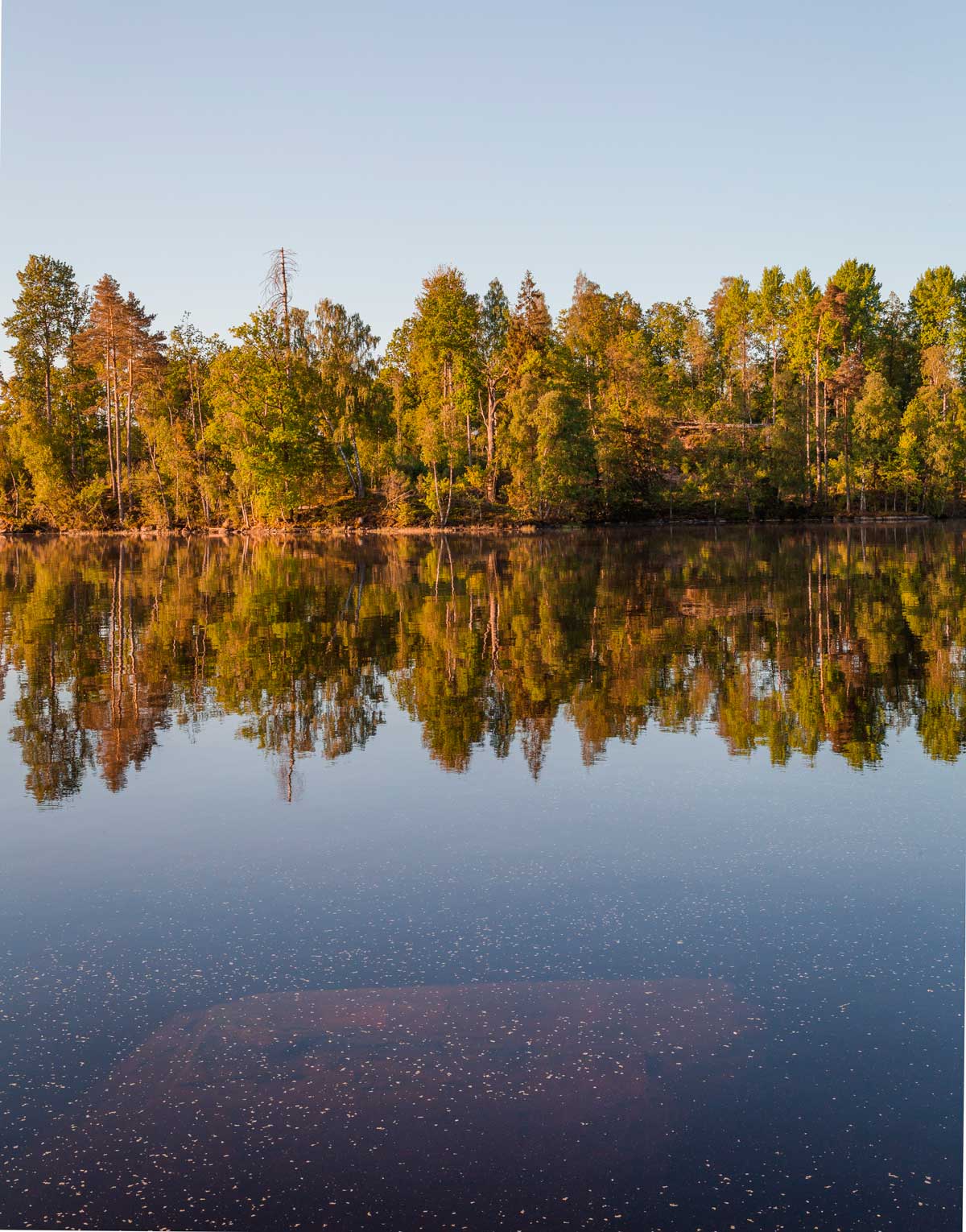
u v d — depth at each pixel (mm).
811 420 89562
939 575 29875
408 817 7691
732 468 77125
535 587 27969
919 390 84500
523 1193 3479
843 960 5152
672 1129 3797
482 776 8836
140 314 76562
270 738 10422
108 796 8367
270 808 7957
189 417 80312
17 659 15836
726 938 5430
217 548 55062
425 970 5090
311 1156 3682
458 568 36281
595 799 8102
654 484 78438
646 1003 4719
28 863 6758
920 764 9039
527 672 14312
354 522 71875
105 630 19516
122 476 79250
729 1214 3357
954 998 4730
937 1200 3400
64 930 5672
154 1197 3482
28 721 11320
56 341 81188
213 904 6000
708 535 61219
